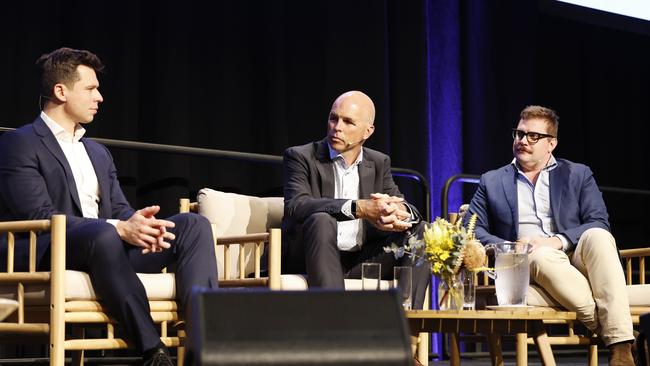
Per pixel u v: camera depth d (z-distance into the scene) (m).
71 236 3.80
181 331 4.23
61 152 4.23
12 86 5.78
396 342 1.92
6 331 3.72
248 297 1.90
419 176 6.80
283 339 1.87
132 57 6.21
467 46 8.17
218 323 1.86
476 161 8.08
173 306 3.98
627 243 9.09
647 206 9.27
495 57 8.26
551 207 5.32
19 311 3.69
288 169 5.00
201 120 6.62
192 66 6.59
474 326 3.79
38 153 4.15
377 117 7.30
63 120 4.37
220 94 6.70
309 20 7.18
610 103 9.16
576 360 7.43
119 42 6.18
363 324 1.92
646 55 9.41
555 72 8.84
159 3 6.42
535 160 5.39
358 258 4.90
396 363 1.90
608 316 4.47
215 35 6.72
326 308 1.92
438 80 8.09
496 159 8.16
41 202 4.04
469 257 3.98
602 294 4.50
